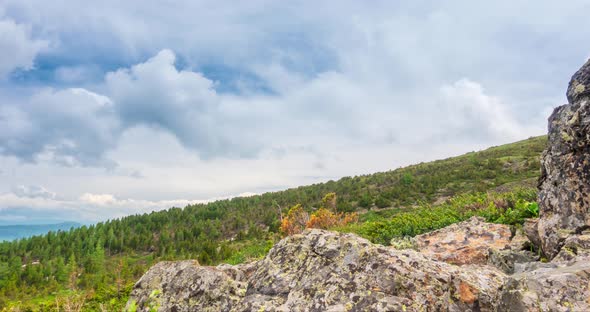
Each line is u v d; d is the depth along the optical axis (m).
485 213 11.27
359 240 5.06
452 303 3.91
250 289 5.15
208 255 106.88
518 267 6.24
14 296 107.62
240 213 181.38
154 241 180.50
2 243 186.00
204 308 5.50
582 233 5.95
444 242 9.27
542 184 7.46
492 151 144.38
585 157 6.24
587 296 3.19
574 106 6.62
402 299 3.78
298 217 24.77
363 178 171.12
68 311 7.12
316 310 4.04
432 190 98.06
